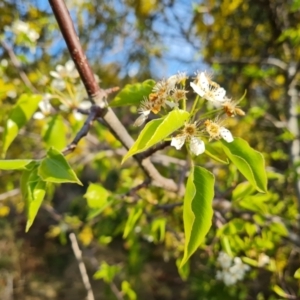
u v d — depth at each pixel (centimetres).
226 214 247
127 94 149
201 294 380
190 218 103
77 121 240
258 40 450
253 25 453
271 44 423
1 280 729
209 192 111
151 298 629
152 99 130
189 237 102
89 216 209
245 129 422
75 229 425
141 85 150
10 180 402
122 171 367
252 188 209
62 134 219
